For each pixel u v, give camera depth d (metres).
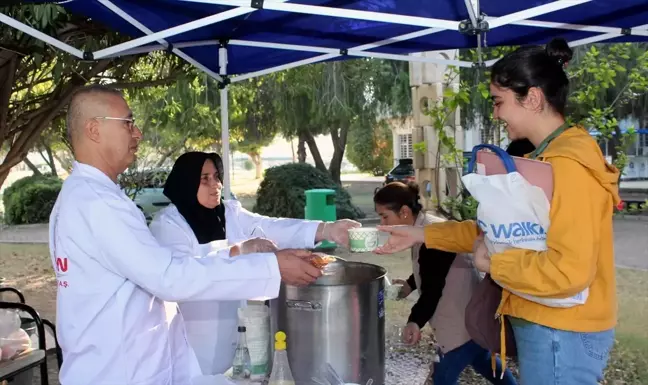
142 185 12.27
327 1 2.79
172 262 1.85
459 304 3.05
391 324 3.15
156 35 2.84
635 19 3.32
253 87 14.36
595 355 1.79
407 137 25.27
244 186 32.06
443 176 5.83
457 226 2.22
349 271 2.27
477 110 8.46
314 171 14.27
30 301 7.79
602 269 1.78
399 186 3.05
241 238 2.92
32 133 5.21
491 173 1.76
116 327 1.89
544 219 1.67
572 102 5.31
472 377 4.73
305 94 15.14
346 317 1.89
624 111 13.09
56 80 4.48
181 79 5.68
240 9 2.60
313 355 1.89
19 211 16.59
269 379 1.90
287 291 1.92
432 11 2.88
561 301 1.72
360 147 26.53
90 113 1.95
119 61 5.29
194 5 3.00
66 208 1.88
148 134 15.34
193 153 2.79
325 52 3.98
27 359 2.87
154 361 1.97
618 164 5.47
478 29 2.31
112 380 1.88
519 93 1.78
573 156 1.64
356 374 1.92
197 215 2.73
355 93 14.90
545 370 1.81
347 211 14.21
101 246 1.84
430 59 4.15
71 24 4.18
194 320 2.55
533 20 3.29
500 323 2.08
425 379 2.22
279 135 20.33
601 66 5.24
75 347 1.90
